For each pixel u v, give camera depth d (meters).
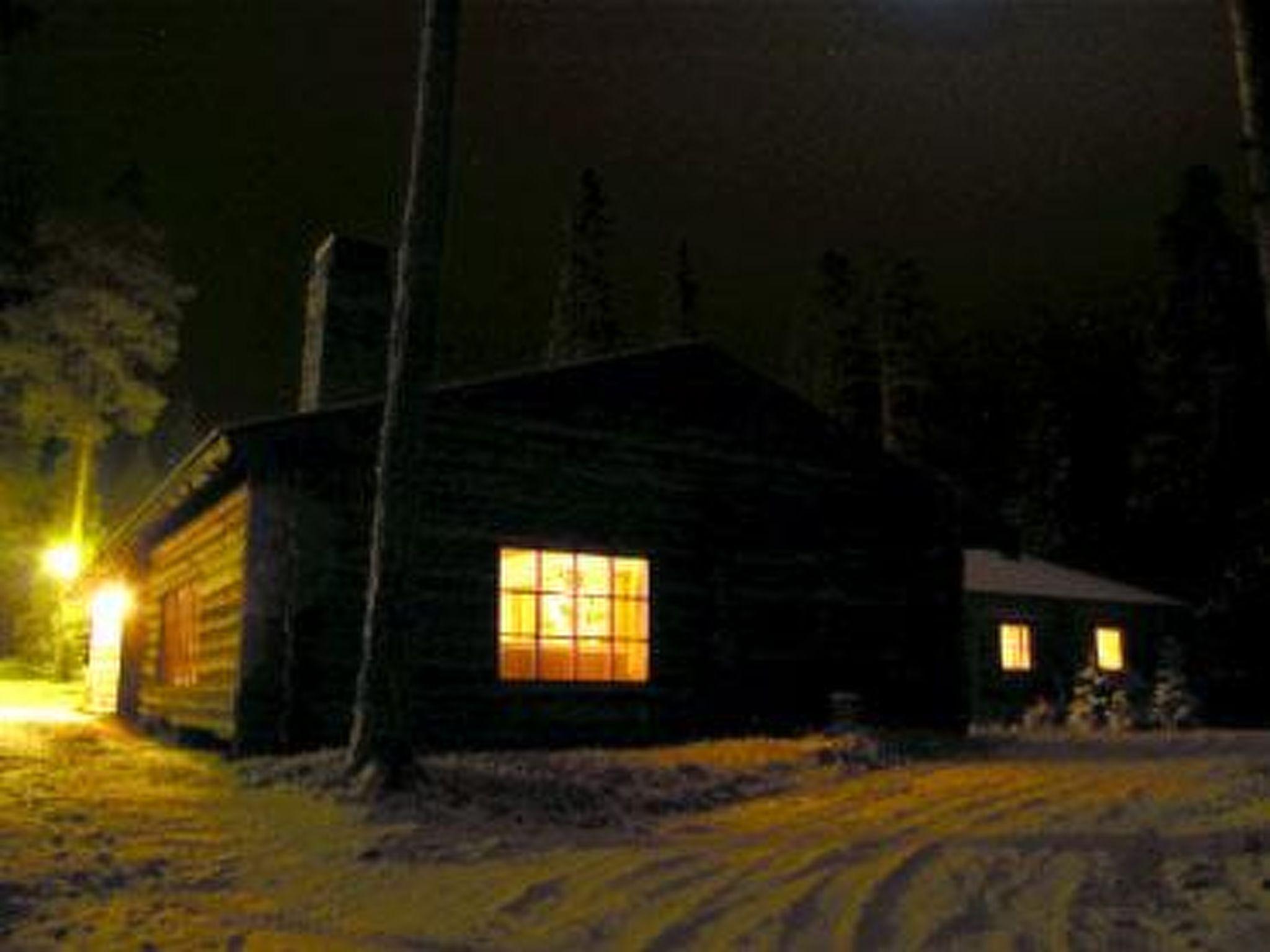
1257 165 6.59
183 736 14.40
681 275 56.47
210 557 14.50
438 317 9.54
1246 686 31.00
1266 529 32.00
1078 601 28.89
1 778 9.62
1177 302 37.84
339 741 11.54
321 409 13.01
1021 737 16.59
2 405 38.25
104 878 6.05
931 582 16.30
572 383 13.80
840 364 54.19
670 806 8.91
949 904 5.58
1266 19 6.69
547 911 5.56
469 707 12.41
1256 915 5.12
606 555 13.73
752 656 14.55
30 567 39.66
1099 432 45.53
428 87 9.72
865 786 10.32
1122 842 7.08
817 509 15.49
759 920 5.35
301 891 5.95
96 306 37.50
